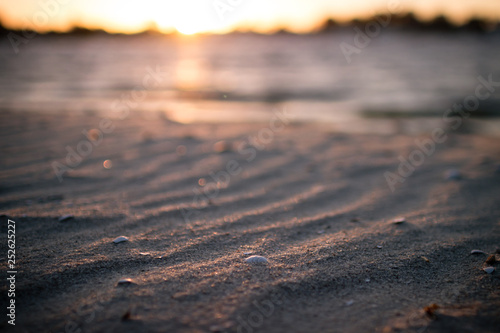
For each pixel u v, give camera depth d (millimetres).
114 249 1612
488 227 1938
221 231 1865
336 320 1170
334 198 2449
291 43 49750
